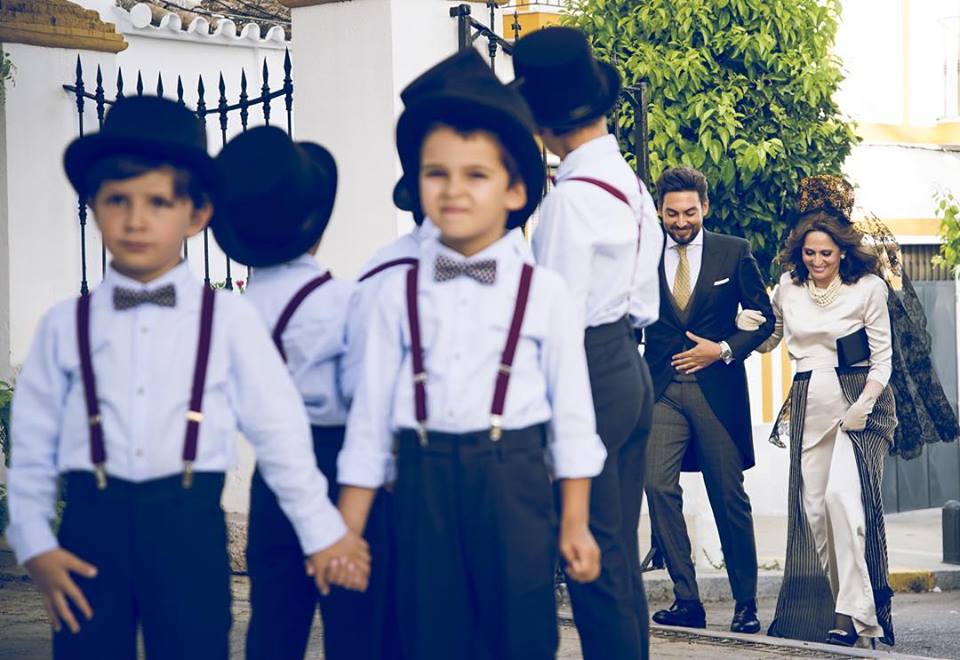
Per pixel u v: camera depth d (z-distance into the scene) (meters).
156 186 4.45
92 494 4.41
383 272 5.56
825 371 8.85
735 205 13.36
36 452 4.48
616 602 5.59
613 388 5.67
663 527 8.95
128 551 4.39
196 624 4.40
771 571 11.96
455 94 4.60
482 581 4.63
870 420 8.78
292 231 5.33
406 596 4.66
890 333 8.81
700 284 9.01
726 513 8.98
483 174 4.64
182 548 4.40
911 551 14.40
